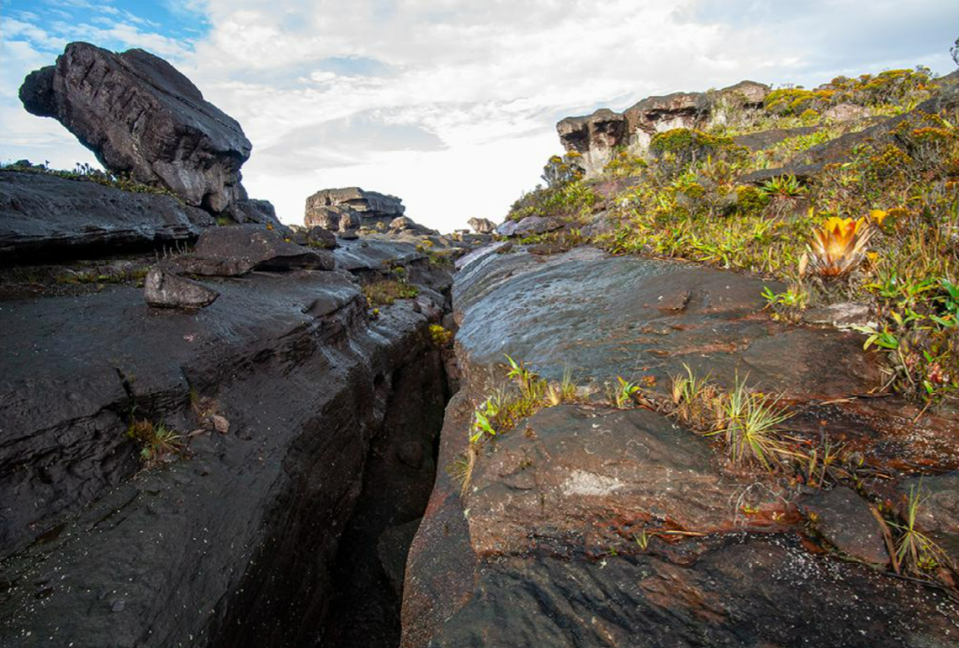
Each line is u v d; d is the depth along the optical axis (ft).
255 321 24.43
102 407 15.53
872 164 22.39
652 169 40.22
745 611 7.20
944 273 12.42
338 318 32.12
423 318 51.42
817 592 7.18
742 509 8.76
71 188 32.58
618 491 9.74
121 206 34.94
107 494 14.57
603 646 7.36
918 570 7.16
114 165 47.37
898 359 10.86
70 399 15.20
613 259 26.89
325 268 40.68
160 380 17.54
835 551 7.73
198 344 20.16
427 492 29.89
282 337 24.31
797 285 15.30
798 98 62.49
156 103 44.75
